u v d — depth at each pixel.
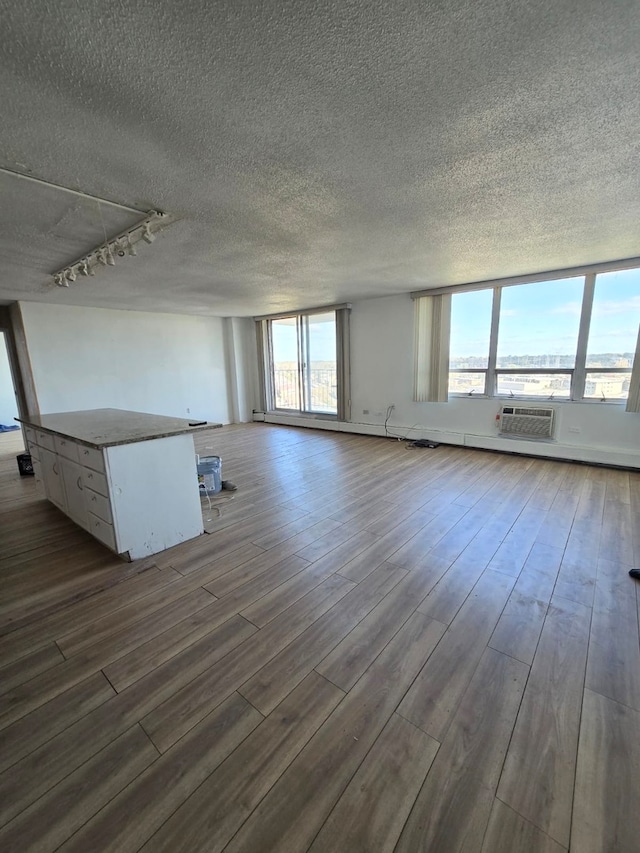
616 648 1.65
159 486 2.58
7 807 1.08
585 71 1.23
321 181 1.96
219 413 7.68
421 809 1.06
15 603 2.05
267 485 3.94
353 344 6.21
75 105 1.34
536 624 1.81
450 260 3.58
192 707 1.40
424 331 5.27
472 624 1.82
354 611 1.93
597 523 2.86
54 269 3.60
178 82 1.24
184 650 1.69
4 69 1.15
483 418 5.04
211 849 0.98
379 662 1.60
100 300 5.32
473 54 1.16
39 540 2.81
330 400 6.86
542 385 4.57
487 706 1.38
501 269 4.00
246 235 2.74
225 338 7.68
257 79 1.24
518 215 2.48
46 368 5.47
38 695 1.47
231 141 1.59
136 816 1.06
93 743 1.27
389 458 4.83
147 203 2.18
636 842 0.98
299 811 1.06
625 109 1.43
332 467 4.52
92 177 1.87
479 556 2.44
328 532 2.83
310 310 6.59
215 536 2.81
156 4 0.98
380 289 5.06
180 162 1.75
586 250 3.32
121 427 2.82
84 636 1.79
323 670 1.56
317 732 1.29
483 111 1.44
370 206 2.28
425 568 2.31
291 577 2.25
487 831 1.01
